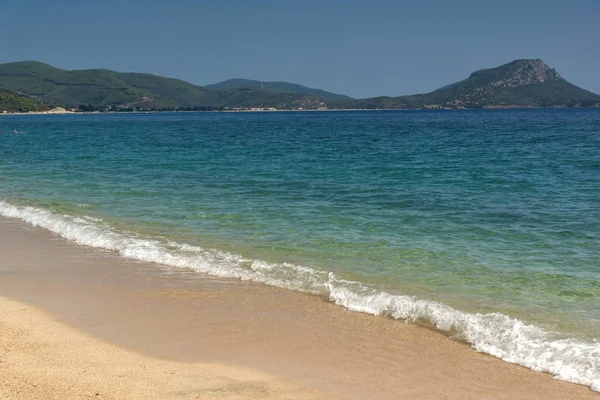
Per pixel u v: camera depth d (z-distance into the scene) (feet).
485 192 87.66
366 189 90.99
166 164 132.77
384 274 46.70
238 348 33.30
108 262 51.62
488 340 33.81
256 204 77.82
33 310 39.40
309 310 39.24
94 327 36.45
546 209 73.05
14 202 81.51
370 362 31.42
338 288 43.06
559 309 38.88
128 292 43.29
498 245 55.57
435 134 265.13
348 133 285.43
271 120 582.35
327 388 28.43
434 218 67.92
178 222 66.39
